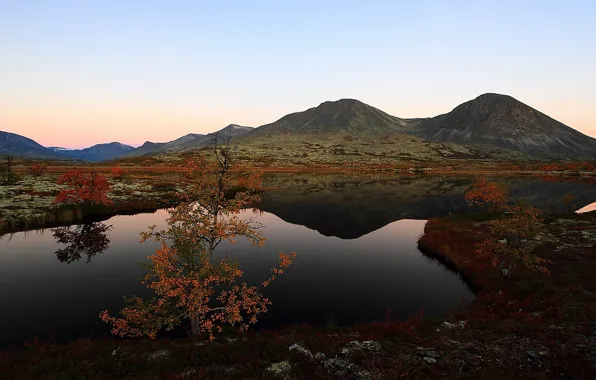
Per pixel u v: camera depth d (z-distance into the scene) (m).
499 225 29.94
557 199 88.25
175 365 13.58
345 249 44.09
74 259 36.78
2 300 26.31
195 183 20.59
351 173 186.00
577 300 22.39
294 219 64.94
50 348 16.33
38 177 102.00
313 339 17.00
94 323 22.61
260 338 17.41
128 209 64.44
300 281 31.98
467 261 35.50
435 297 28.47
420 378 12.77
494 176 166.12
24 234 46.62
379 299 27.95
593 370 13.14
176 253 18.67
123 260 36.59
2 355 15.66
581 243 37.62
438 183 134.00
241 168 21.23
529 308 22.39
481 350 15.44
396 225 60.09
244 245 44.94
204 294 18.02
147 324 18.23
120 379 12.60
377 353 15.23
